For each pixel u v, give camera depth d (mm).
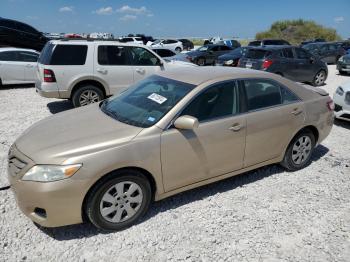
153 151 3170
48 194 2795
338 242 3148
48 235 3146
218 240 3129
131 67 8141
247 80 3918
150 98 3715
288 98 4270
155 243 3070
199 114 3490
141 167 3131
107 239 3113
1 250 2939
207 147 3523
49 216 2883
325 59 21531
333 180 4375
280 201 3824
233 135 3693
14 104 8727
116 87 8039
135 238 3135
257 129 3896
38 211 2969
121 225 3207
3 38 16391
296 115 4266
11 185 3035
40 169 2840
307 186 4199
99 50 7727
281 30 50062
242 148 3842
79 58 7531
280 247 3061
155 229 3266
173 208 3619
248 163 4004
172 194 3504
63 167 2818
